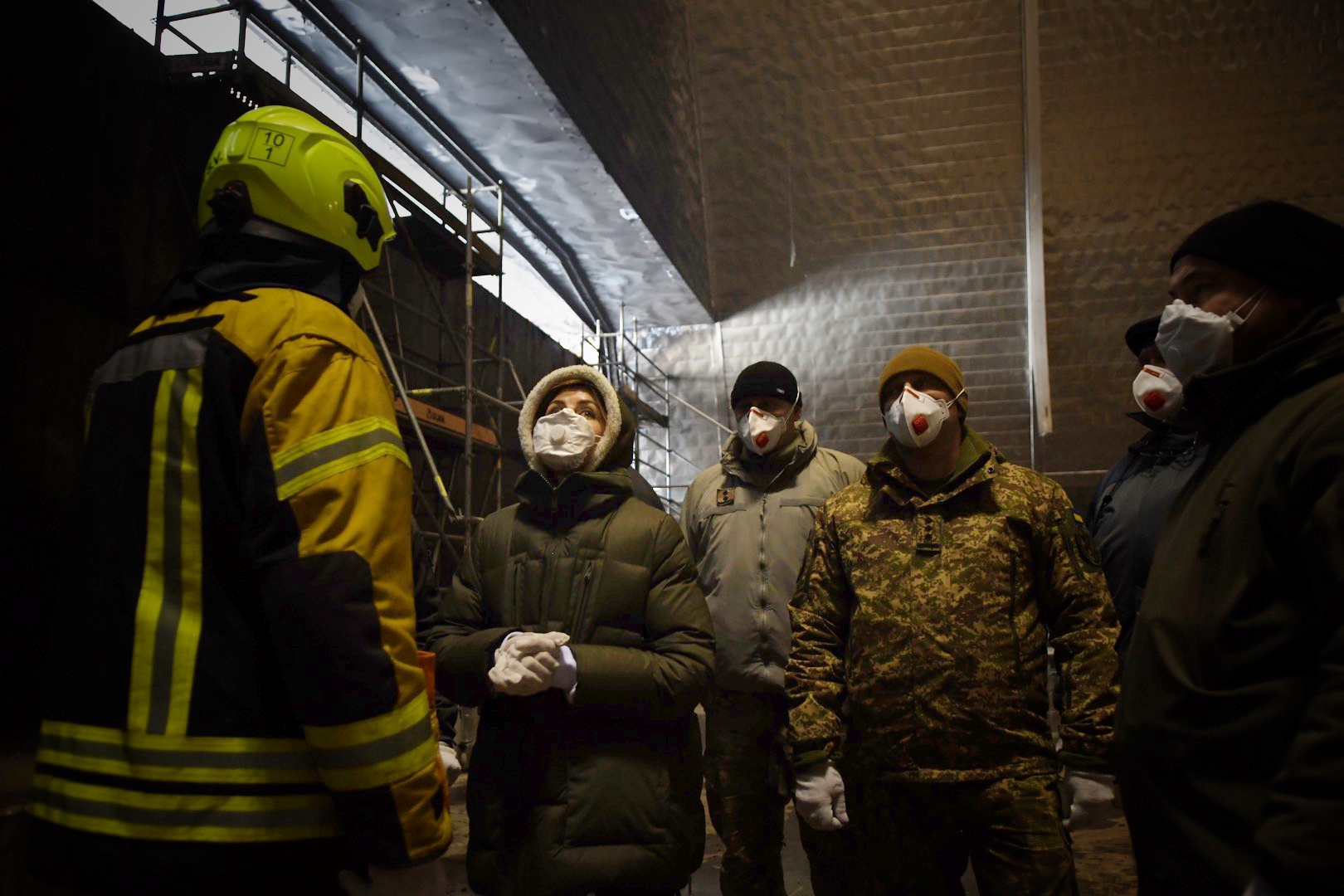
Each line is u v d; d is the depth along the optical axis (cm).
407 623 98
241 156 112
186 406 98
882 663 174
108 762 91
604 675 153
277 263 110
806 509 242
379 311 491
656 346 1019
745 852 233
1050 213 921
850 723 179
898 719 171
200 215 118
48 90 305
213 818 90
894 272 963
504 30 479
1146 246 917
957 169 913
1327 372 94
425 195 483
